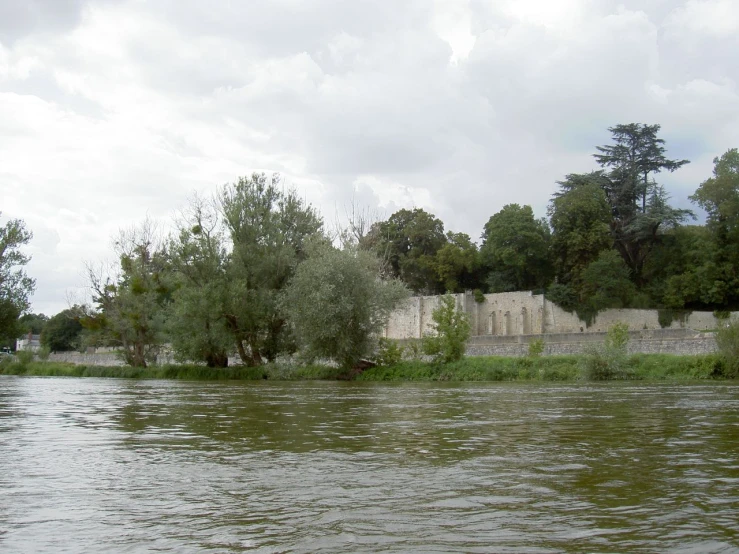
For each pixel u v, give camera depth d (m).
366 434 12.60
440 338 46.16
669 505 6.57
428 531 5.67
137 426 14.49
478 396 24.80
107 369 58.16
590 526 5.79
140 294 59.56
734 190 73.50
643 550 5.12
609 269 77.00
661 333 57.88
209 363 54.69
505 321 84.94
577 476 8.10
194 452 10.41
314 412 17.88
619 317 77.06
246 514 6.32
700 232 77.56
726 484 7.58
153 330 60.66
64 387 35.34
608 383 36.50
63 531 5.80
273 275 53.16
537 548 5.18
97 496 7.19
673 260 81.06
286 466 8.99
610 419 15.28
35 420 16.06
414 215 101.44
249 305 51.22
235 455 10.05
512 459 9.43
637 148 89.50
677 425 13.88
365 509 6.47
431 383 39.19
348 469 8.71
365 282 45.22
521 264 86.31
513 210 88.50
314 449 10.62
